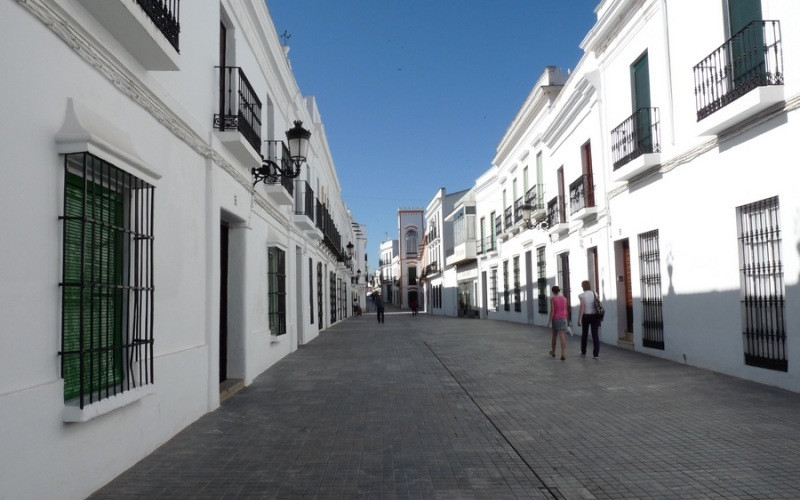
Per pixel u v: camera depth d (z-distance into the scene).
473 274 36.78
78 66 4.38
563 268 19.95
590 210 15.48
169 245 6.19
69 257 4.48
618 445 5.65
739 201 9.02
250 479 4.78
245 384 9.43
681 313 10.99
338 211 36.41
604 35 14.31
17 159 3.62
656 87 11.80
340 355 14.02
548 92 21.52
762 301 8.67
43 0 3.88
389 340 18.42
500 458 5.32
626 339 14.07
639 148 12.22
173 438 6.09
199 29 7.43
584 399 7.89
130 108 5.28
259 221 11.09
